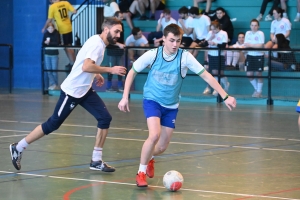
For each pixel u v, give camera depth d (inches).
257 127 467.8
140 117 532.4
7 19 930.7
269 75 658.8
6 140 394.3
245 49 663.8
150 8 829.2
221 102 685.9
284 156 338.3
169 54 255.8
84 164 311.3
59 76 769.6
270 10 755.4
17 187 257.0
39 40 912.9
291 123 494.9
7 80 943.7
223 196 240.5
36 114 551.8
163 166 306.3
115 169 299.3
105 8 790.5
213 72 684.7
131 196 240.8
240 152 351.6
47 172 290.0
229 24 733.3
